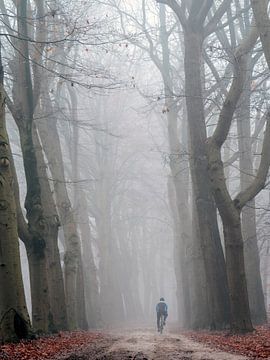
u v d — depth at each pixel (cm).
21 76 1581
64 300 1941
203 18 1966
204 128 1980
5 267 1166
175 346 1345
